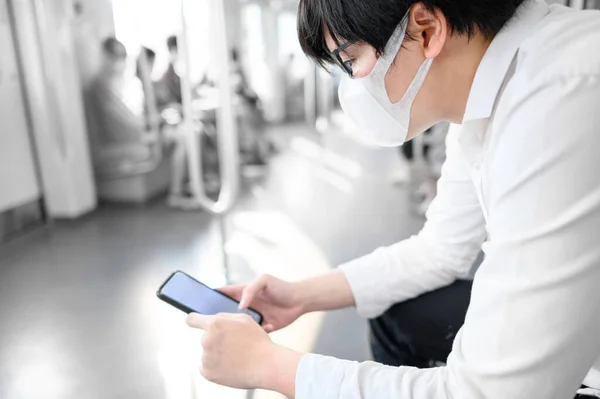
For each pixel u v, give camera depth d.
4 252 2.60
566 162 0.44
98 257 2.51
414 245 0.93
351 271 0.91
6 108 2.80
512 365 0.46
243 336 0.62
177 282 0.83
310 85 8.54
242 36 7.06
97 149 3.54
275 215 3.19
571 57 0.46
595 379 0.65
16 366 1.59
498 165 0.49
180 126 3.47
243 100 4.64
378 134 0.63
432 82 0.56
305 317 1.85
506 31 0.52
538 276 0.45
